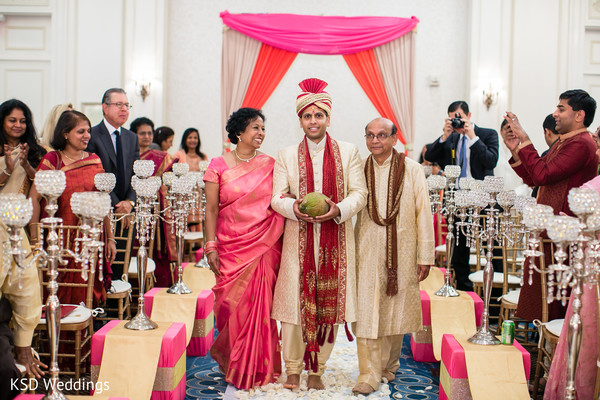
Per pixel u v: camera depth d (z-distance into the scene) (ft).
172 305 13.66
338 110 34.45
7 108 12.64
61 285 12.18
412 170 11.96
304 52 33.78
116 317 16.43
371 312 11.60
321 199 11.19
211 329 14.89
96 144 16.02
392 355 12.76
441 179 15.34
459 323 13.23
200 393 11.51
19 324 8.80
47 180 7.62
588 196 7.75
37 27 32.78
